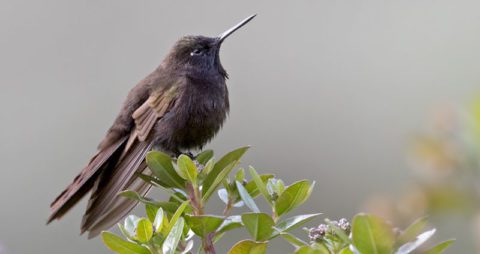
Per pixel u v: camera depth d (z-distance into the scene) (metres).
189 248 4.50
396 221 3.53
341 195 12.41
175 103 7.34
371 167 12.46
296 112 13.64
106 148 7.38
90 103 14.38
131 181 6.97
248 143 13.48
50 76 14.80
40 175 13.33
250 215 4.34
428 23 13.75
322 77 14.08
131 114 7.45
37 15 15.22
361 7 14.28
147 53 15.13
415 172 3.71
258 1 14.96
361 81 13.71
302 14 14.93
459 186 3.50
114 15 15.36
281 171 13.06
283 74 14.30
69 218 12.02
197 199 4.94
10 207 12.86
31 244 12.23
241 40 15.11
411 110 13.01
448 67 13.26
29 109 14.31
